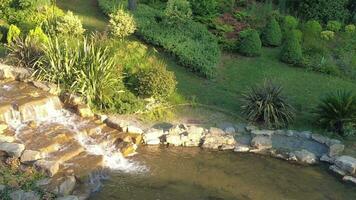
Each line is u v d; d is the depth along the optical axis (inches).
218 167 587.5
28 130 567.5
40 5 802.8
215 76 771.4
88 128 597.9
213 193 534.0
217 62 795.4
